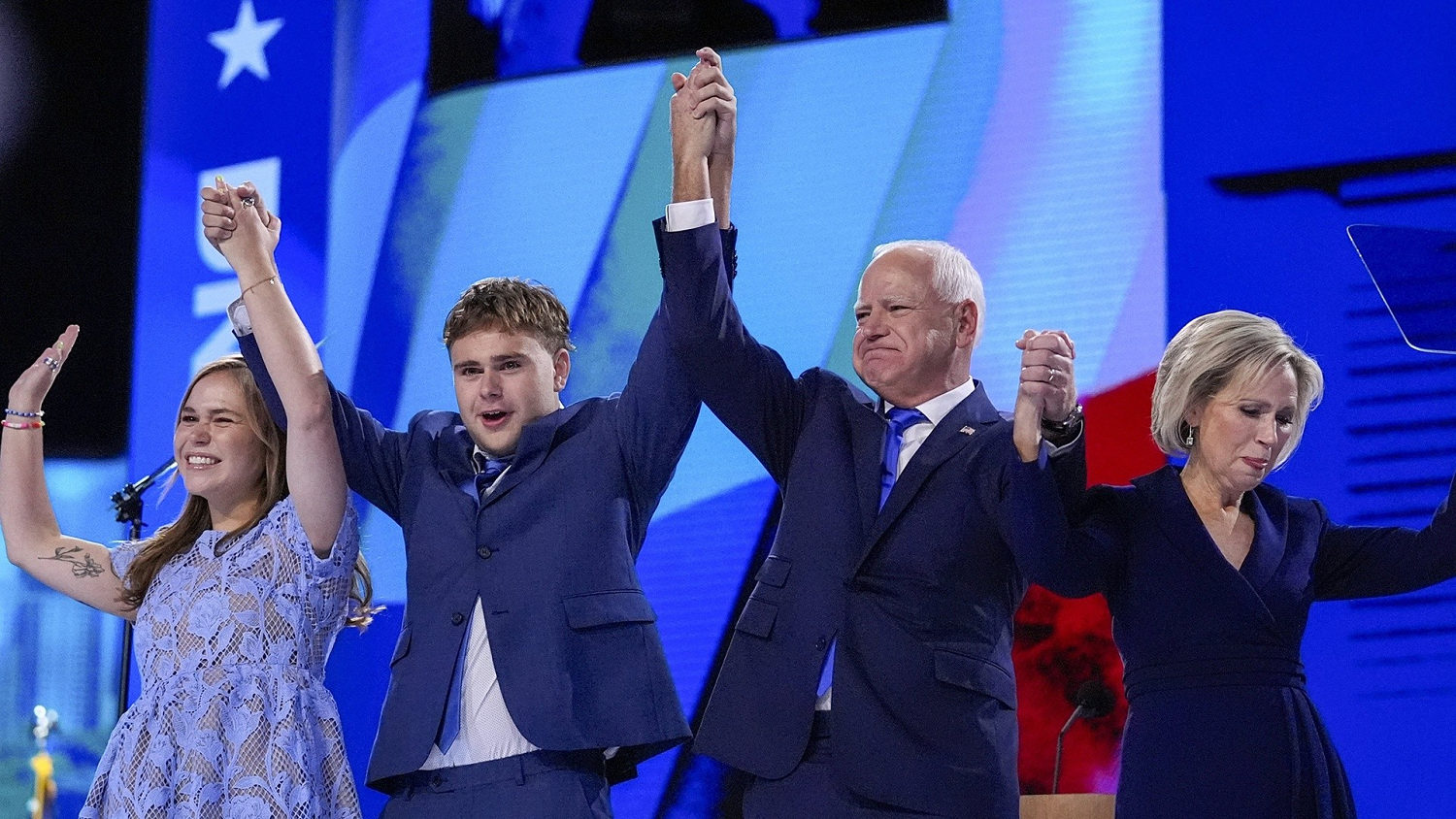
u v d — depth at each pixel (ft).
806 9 29.96
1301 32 26.78
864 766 14.19
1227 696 13.78
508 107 31.94
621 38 31.30
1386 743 24.70
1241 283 26.50
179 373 33.30
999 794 14.35
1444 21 26.13
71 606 32.40
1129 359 26.96
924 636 14.75
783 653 14.85
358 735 30.17
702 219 15.47
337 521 16.39
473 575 15.71
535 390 16.58
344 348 32.30
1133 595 14.43
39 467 18.02
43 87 34.42
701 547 28.86
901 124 28.99
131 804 15.47
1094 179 27.63
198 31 34.40
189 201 33.86
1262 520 14.58
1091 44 28.02
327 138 33.22
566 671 15.15
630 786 28.17
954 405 16.07
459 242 31.78
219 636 15.93
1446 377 25.26
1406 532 14.76
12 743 32.09
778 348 29.04
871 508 15.29
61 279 33.96
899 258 16.53
